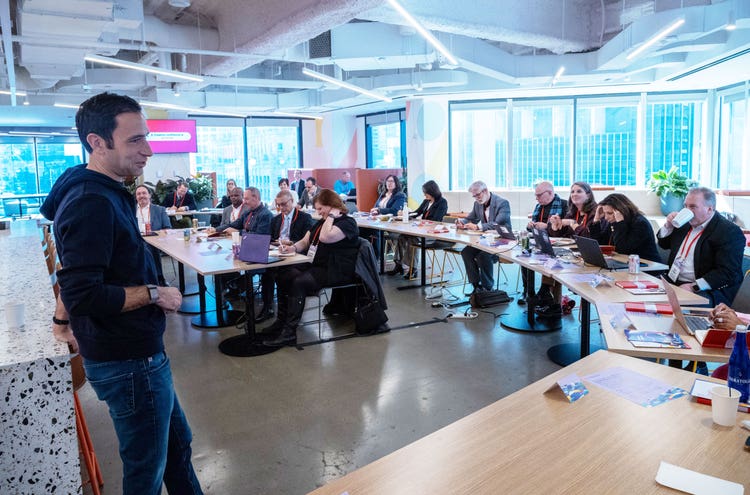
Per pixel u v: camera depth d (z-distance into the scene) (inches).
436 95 420.2
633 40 236.2
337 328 200.7
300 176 493.7
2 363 57.6
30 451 59.9
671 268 154.6
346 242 187.3
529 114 438.9
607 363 82.2
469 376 152.6
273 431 123.0
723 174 383.6
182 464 77.8
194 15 288.7
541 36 268.4
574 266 160.9
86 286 58.7
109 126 62.5
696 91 394.3
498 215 248.7
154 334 66.5
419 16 209.5
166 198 402.3
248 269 172.4
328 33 281.7
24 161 533.0
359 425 125.0
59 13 194.2
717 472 53.7
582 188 210.2
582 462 55.9
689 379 75.9
